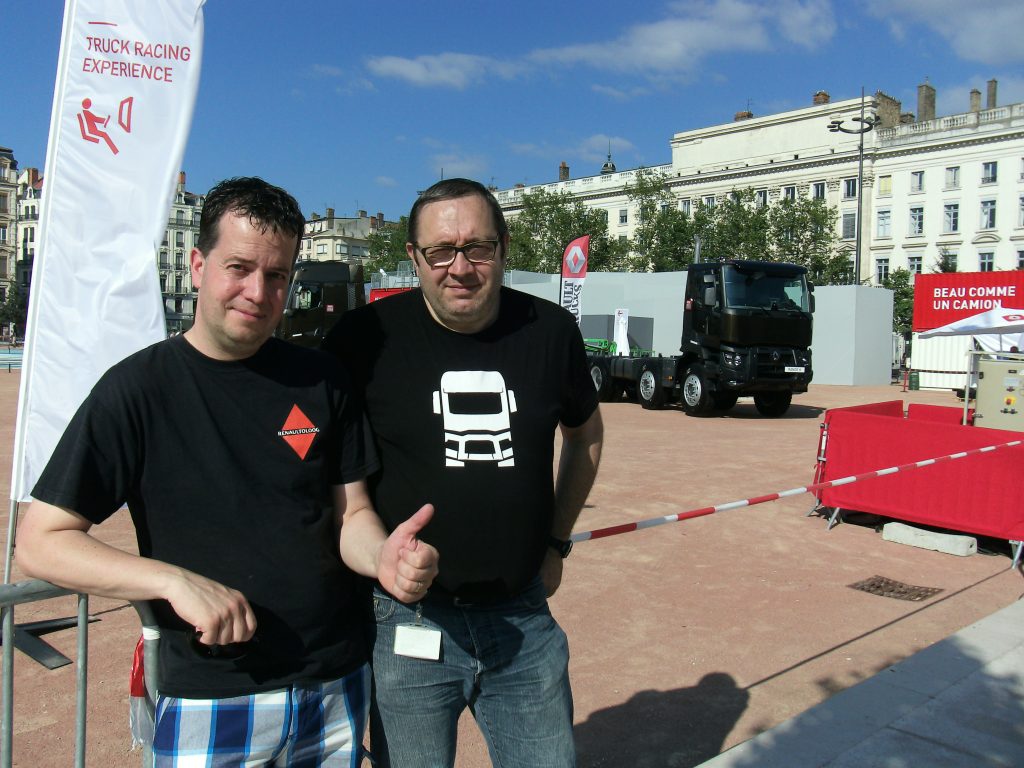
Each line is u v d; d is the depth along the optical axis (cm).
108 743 328
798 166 6209
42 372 450
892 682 383
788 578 576
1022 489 631
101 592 156
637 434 1383
